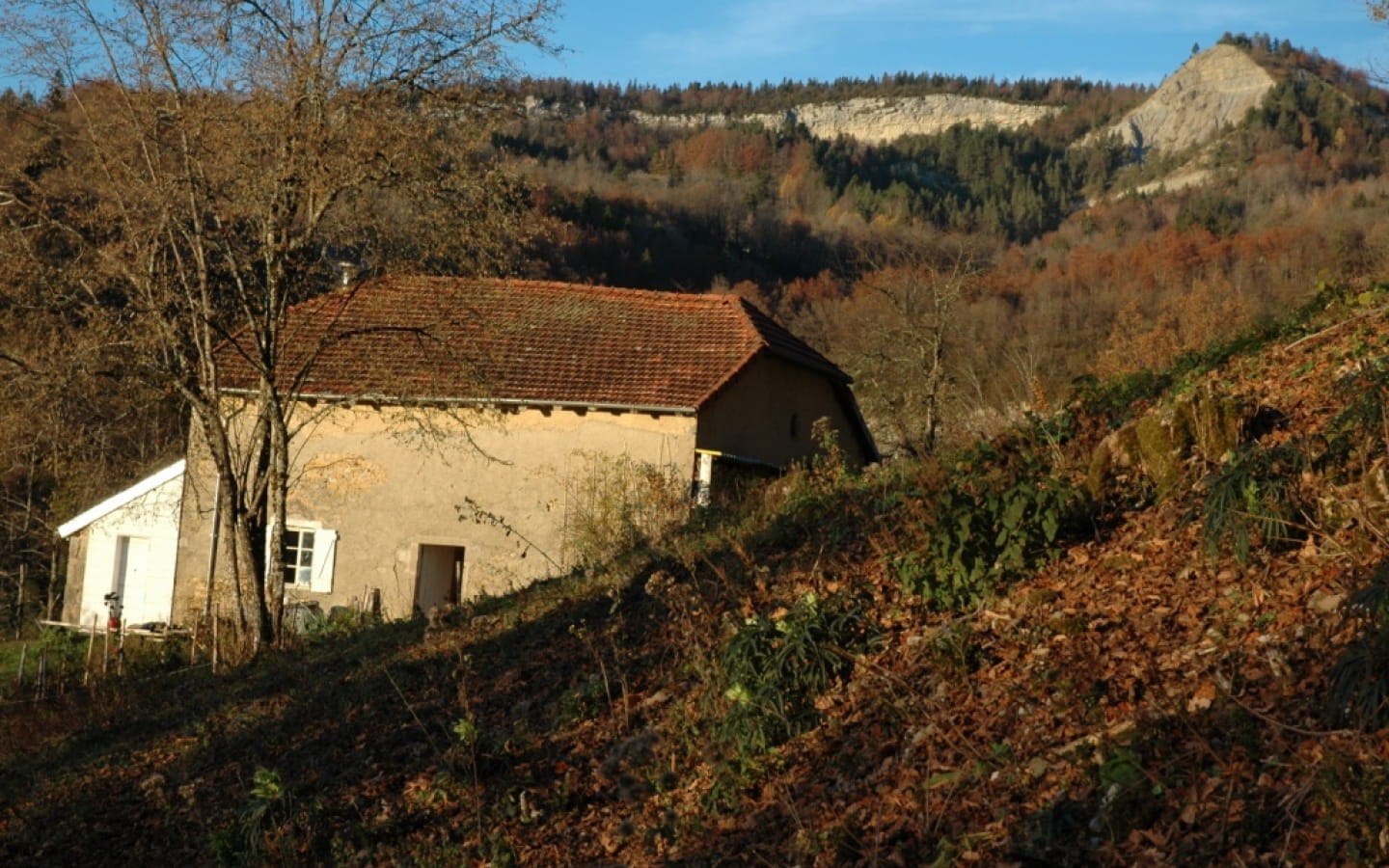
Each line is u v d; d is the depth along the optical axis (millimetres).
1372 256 19359
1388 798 4164
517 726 8234
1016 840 5035
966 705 6293
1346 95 134250
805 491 11445
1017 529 7652
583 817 6953
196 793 8992
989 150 141375
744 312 24000
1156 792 4891
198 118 14938
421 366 20734
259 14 14945
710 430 21609
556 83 173500
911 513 8508
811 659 7121
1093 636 6480
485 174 15883
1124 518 8047
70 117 15773
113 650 17156
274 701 11078
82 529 24641
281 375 18141
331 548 22125
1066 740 5613
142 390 16047
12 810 9594
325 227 15789
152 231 15422
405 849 7105
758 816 6184
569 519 18906
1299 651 5594
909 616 7590
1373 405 7262
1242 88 172000
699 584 9883
